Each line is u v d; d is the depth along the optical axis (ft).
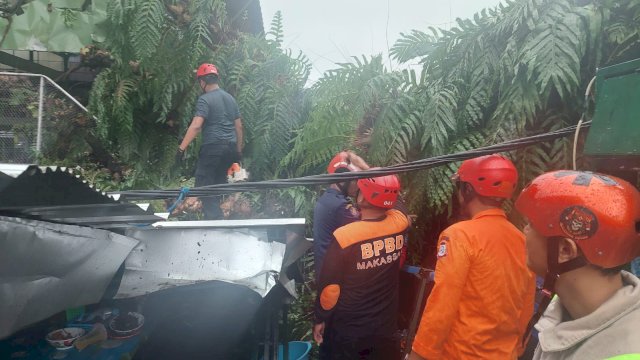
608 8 9.75
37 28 23.12
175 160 21.21
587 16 9.77
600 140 4.12
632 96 3.81
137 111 20.94
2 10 23.09
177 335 8.70
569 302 3.27
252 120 19.48
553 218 3.24
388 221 9.21
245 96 19.48
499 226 7.39
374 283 8.89
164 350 8.34
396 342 9.54
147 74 20.38
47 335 8.48
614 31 9.58
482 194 7.43
